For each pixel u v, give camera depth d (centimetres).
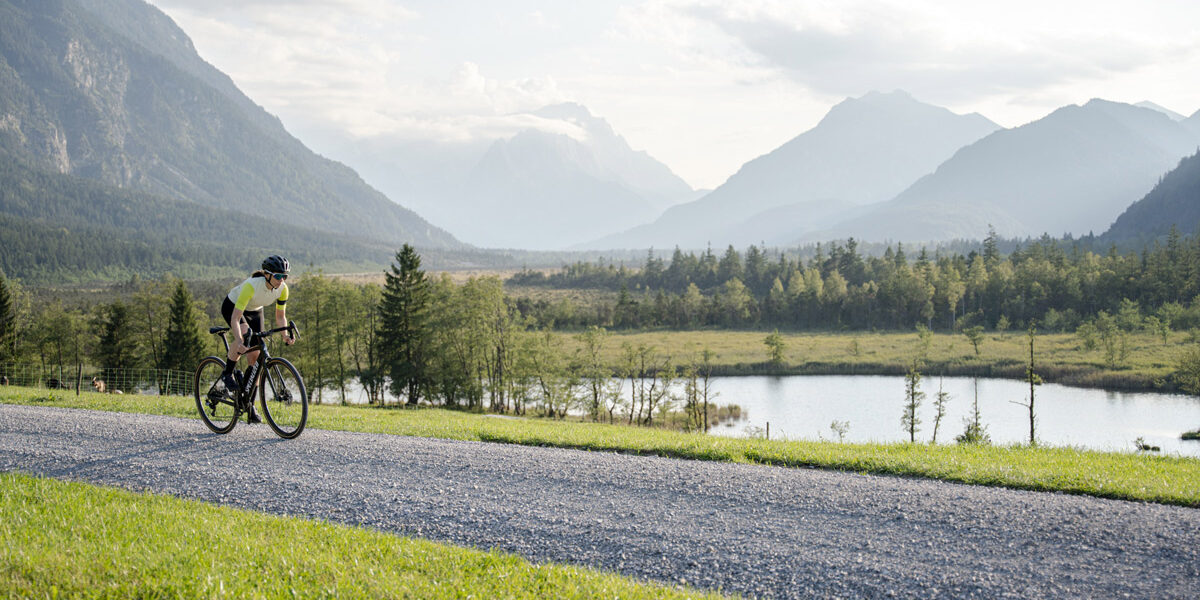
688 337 15212
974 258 19412
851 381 10012
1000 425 6950
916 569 593
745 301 18425
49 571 543
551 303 19950
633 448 1090
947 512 731
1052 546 638
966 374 10319
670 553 629
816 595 550
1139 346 11381
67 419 1209
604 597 520
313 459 932
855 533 676
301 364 7006
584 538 663
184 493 791
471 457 957
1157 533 662
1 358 7319
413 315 7000
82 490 767
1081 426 6819
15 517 656
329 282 7288
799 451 1053
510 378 7200
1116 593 546
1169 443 5953
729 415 7619
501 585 535
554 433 1219
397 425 1303
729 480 854
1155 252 16600
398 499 771
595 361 7325
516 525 695
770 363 11281
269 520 676
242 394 1058
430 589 524
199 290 19988
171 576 538
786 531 681
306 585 532
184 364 7062
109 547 590
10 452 956
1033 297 15625
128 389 6744
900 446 1214
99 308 8138
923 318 16562
